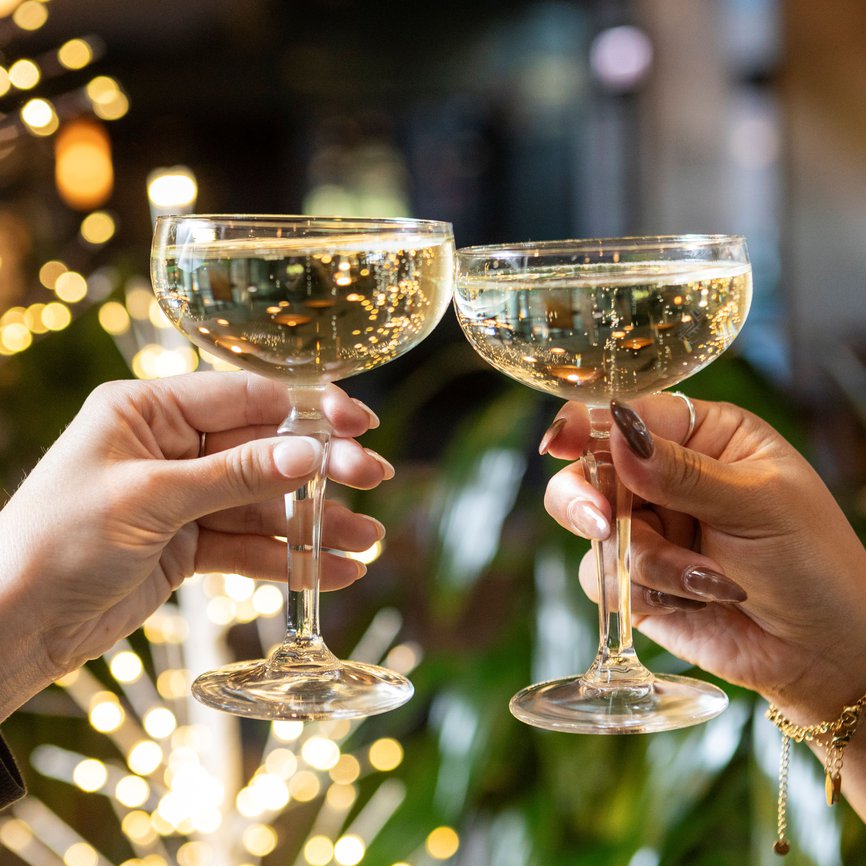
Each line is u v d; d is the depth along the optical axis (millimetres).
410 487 1247
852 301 2512
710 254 609
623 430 642
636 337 602
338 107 4035
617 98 3854
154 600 732
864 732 723
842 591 696
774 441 708
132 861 1083
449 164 4121
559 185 4055
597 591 704
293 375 634
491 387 3600
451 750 1035
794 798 931
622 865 965
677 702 651
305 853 1070
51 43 3268
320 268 598
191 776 1010
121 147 3834
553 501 675
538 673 1006
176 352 1067
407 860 1028
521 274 606
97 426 675
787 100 2531
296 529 667
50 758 1299
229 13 3557
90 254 1729
